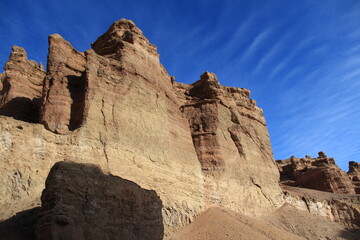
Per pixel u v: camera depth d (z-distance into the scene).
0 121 20.36
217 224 25.83
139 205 16.22
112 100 26.94
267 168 43.28
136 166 24.81
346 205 47.41
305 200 45.28
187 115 38.59
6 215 16.64
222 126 38.59
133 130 26.83
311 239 35.41
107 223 14.15
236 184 35.09
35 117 30.64
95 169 15.23
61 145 21.91
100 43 36.75
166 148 29.38
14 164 19.58
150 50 36.25
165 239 22.67
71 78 26.72
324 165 70.62
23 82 33.69
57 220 12.26
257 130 46.47
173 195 26.48
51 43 28.39
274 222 36.03
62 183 13.38
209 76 44.16
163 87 34.69
